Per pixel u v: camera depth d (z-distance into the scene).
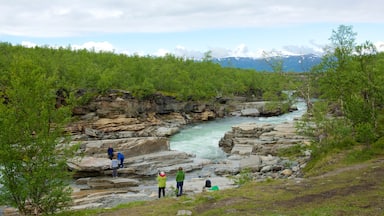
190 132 69.69
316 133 40.78
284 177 36.78
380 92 35.66
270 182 26.45
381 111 42.75
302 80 50.25
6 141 19.12
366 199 19.16
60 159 20.64
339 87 39.22
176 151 49.72
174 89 94.25
